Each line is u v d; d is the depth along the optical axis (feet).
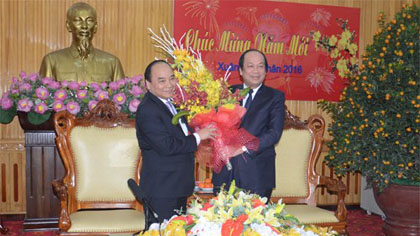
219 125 8.43
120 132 11.07
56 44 16.58
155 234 5.87
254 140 9.24
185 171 9.00
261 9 17.79
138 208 10.93
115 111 11.19
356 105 13.65
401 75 12.94
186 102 8.44
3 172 16.03
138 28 17.19
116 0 16.96
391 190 13.47
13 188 16.14
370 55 13.91
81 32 15.44
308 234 6.01
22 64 16.34
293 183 12.26
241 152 9.01
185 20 17.12
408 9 13.60
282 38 18.04
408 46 13.05
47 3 16.44
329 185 11.76
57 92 13.35
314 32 18.34
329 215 11.10
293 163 12.33
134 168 11.03
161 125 8.62
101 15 16.85
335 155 14.14
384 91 12.88
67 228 9.63
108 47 16.97
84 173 10.66
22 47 16.31
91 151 10.75
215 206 5.82
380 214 16.74
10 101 13.67
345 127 13.84
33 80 13.76
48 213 14.39
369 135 13.29
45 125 14.07
